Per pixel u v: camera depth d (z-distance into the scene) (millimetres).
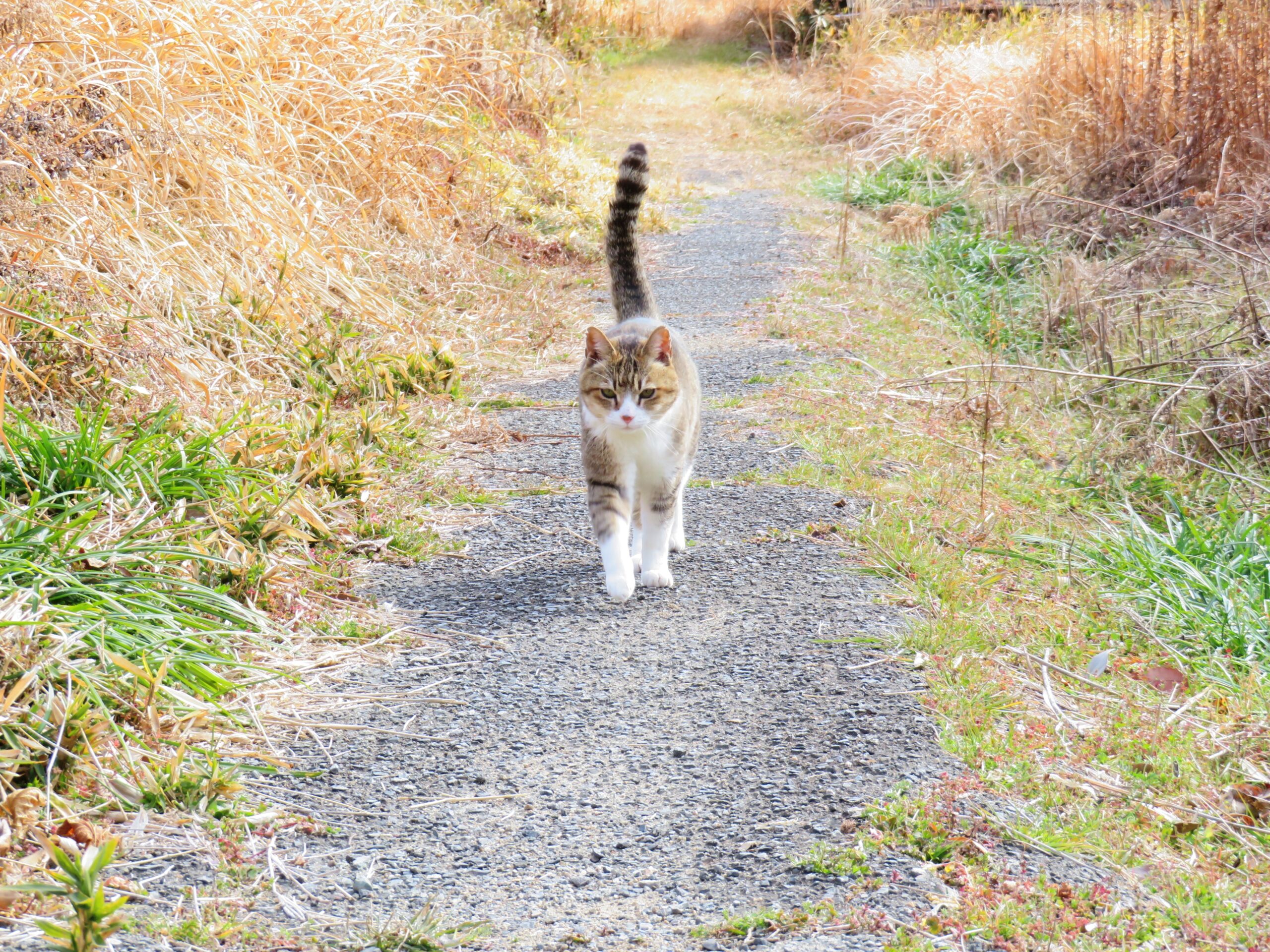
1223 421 5855
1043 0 17203
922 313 8438
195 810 2801
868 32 16984
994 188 11281
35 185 5527
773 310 8391
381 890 2586
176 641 3408
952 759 3078
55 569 3428
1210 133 9750
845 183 12945
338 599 4098
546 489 5266
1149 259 8172
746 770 3059
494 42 12836
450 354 6684
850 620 3902
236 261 6527
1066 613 4117
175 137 6277
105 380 4852
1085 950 2350
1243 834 2891
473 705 3445
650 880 2629
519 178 11352
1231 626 4031
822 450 5594
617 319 5289
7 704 2805
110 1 6500
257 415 5316
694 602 4117
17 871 2459
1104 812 2900
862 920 2436
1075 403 6641
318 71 8211
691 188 13562
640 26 22469
